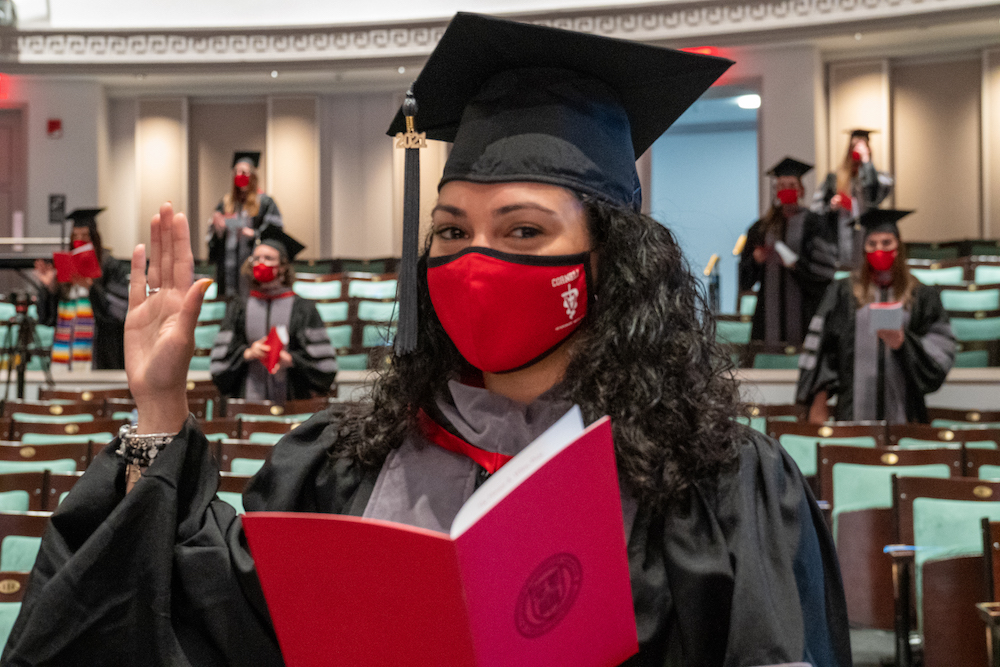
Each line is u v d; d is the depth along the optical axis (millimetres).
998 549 2609
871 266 5914
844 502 3939
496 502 854
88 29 13609
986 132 12844
